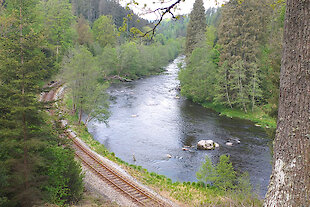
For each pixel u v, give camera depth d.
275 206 3.28
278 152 3.38
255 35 37.31
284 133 3.28
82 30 66.00
